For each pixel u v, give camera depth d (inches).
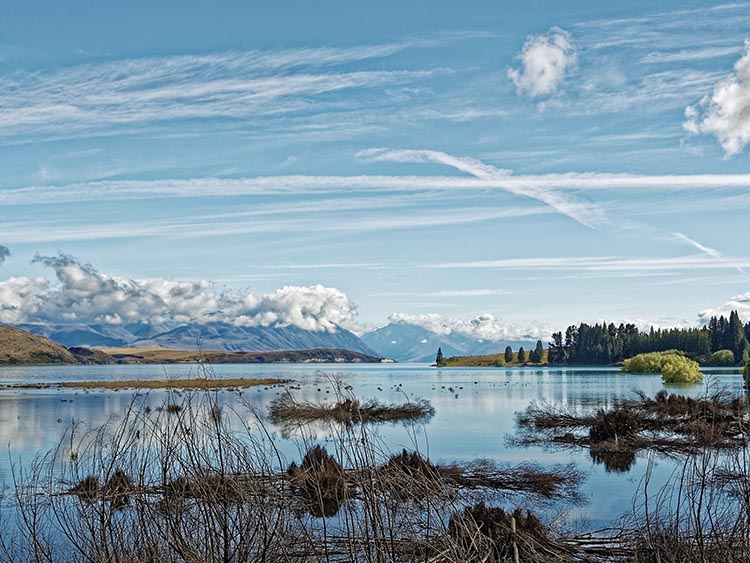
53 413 1811.0
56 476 494.0
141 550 298.2
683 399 1584.6
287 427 1348.4
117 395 2620.6
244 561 283.1
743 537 329.4
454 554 307.7
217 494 291.1
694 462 374.9
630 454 1074.7
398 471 339.9
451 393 2842.0
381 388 3262.8
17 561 378.3
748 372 2758.4
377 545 300.0
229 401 2003.0
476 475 840.3
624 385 3457.2
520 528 468.8
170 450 304.0
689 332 7731.3
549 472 879.7
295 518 330.3
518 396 2608.3
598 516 650.2
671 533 360.8
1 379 4616.1
